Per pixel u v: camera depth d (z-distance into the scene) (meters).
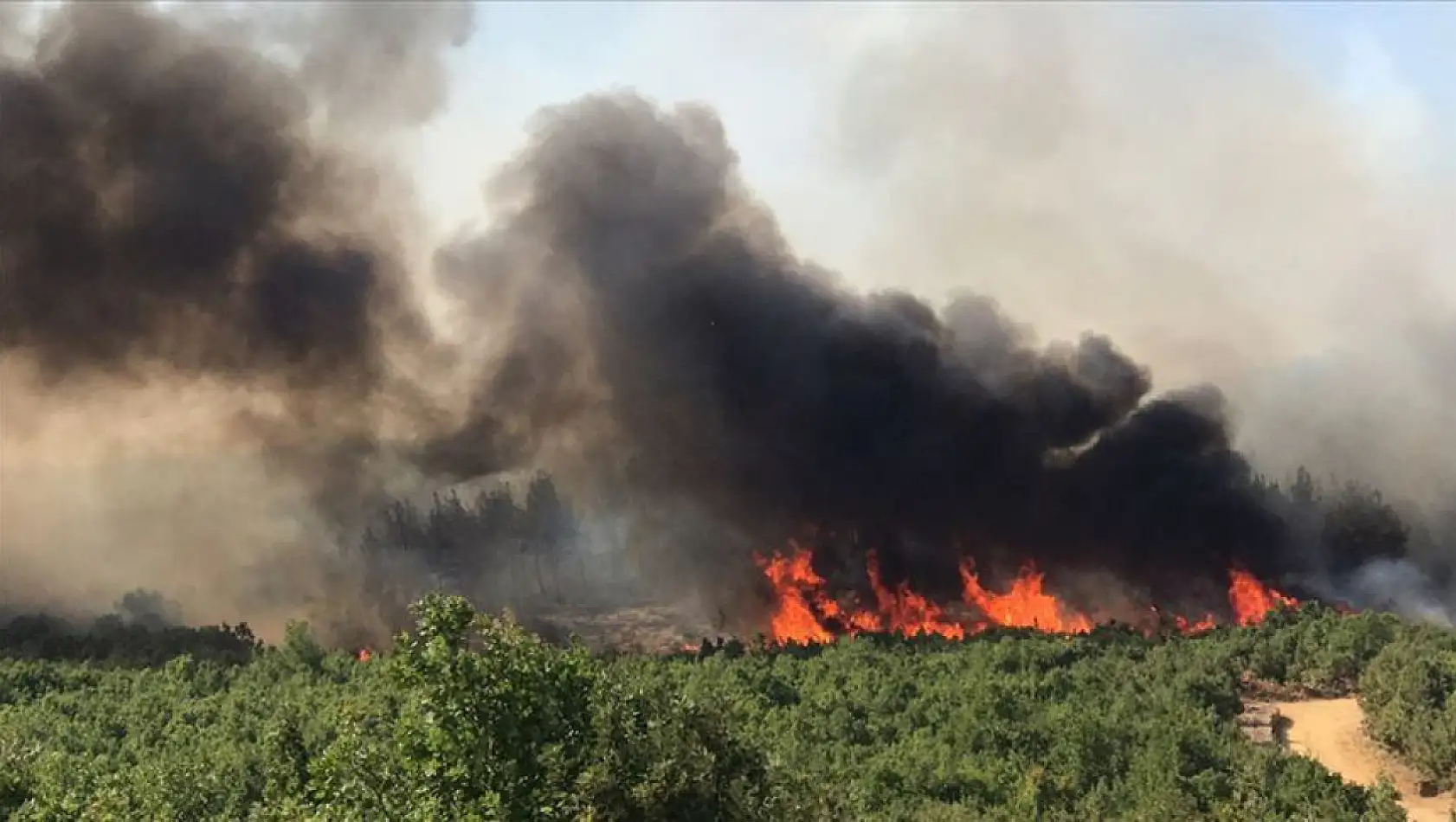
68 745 34.59
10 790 24.69
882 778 30.62
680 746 16.56
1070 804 29.73
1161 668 40.19
